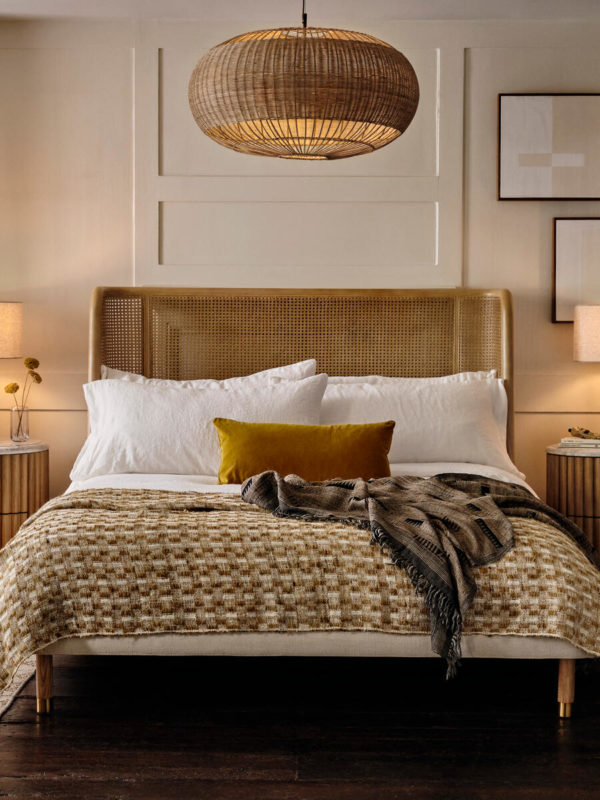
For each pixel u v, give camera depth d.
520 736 2.50
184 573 2.54
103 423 3.98
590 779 2.24
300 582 2.54
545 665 3.14
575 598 2.52
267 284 4.60
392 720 2.62
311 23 4.46
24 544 2.62
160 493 3.13
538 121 4.52
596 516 4.13
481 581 2.53
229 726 2.57
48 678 2.63
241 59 2.67
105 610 2.53
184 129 4.57
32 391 4.63
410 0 4.25
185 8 4.37
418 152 4.57
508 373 4.40
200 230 4.61
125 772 2.27
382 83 2.68
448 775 2.27
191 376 4.56
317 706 2.73
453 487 3.17
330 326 4.55
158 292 4.51
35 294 4.62
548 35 4.51
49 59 4.55
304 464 3.57
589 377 4.60
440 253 4.58
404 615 2.52
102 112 4.57
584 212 4.57
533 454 4.63
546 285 4.60
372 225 4.60
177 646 2.54
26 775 2.25
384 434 3.66
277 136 2.84
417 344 4.56
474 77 4.54
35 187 4.59
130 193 4.60
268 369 4.52
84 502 2.87
